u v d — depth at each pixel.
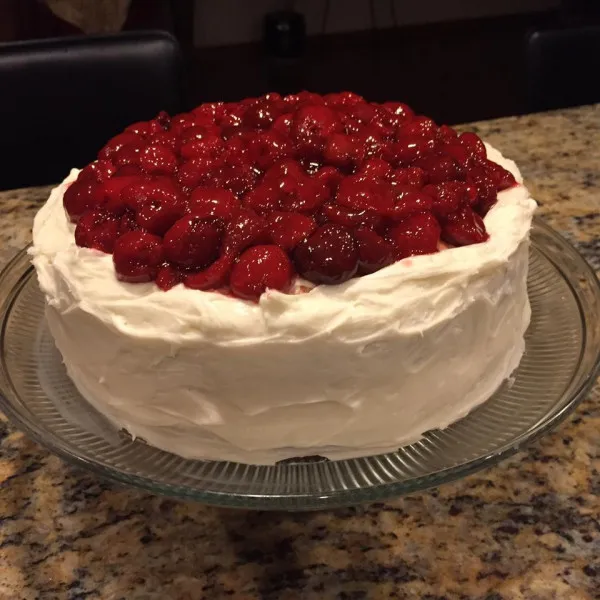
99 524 0.98
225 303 0.86
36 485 1.03
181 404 0.91
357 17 3.61
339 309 0.85
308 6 3.52
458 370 0.94
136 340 0.87
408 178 0.98
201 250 0.88
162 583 0.91
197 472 0.91
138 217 0.93
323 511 0.99
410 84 3.33
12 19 2.57
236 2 3.41
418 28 3.67
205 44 3.50
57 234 1.04
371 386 0.89
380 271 0.88
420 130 1.10
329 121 1.07
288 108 1.19
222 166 1.02
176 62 1.88
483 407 1.00
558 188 1.63
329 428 0.91
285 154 1.03
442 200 0.94
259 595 0.89
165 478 0.89
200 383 0.89
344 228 0.87
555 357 1.06
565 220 1.52
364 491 0.82
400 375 0.89
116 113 1.88
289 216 0.90
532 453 1.06
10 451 1.08
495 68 3.41
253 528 0.97
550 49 2.01
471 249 0.93
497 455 0.86
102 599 0.89
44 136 1.88
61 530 0.97
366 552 0.94
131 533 0.97
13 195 1.68
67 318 0.95
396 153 1.05
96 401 1.00
